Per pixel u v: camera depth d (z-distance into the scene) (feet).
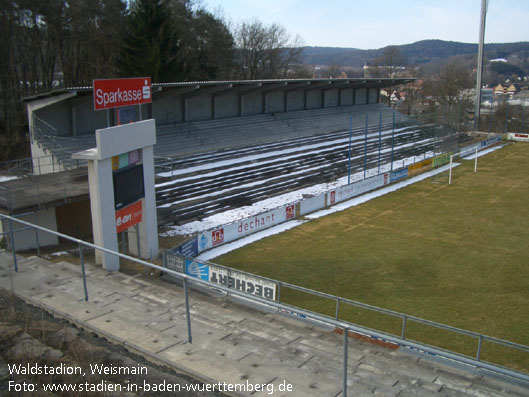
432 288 60.29
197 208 91.25
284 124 172.55
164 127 137.28
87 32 168.76
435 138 147.23
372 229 85.56
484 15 215.92
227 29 245.04
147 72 165.27
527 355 44.45
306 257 71.10
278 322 44.50
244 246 75.97
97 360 27.22
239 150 137.49
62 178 75.05
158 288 44.57
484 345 46.16
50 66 173.88
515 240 79.87
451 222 90.38
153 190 64.80
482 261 69.92
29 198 62.80
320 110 200.85
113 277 46.19
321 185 117.91
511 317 52.29
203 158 123.85
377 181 119.85
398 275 64.49
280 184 113.39
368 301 56.34
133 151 60.39
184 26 215.10
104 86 57.82
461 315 52.80
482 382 34.17
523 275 64.69
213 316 39.58
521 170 143.64
